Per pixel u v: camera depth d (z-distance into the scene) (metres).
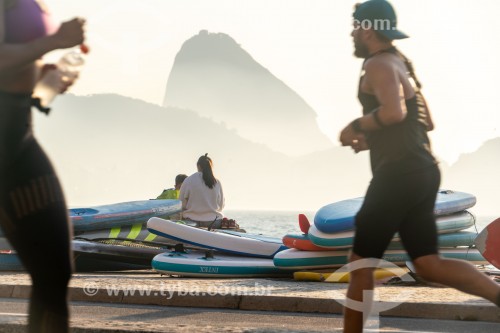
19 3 5.52
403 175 6.91
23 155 5.46
